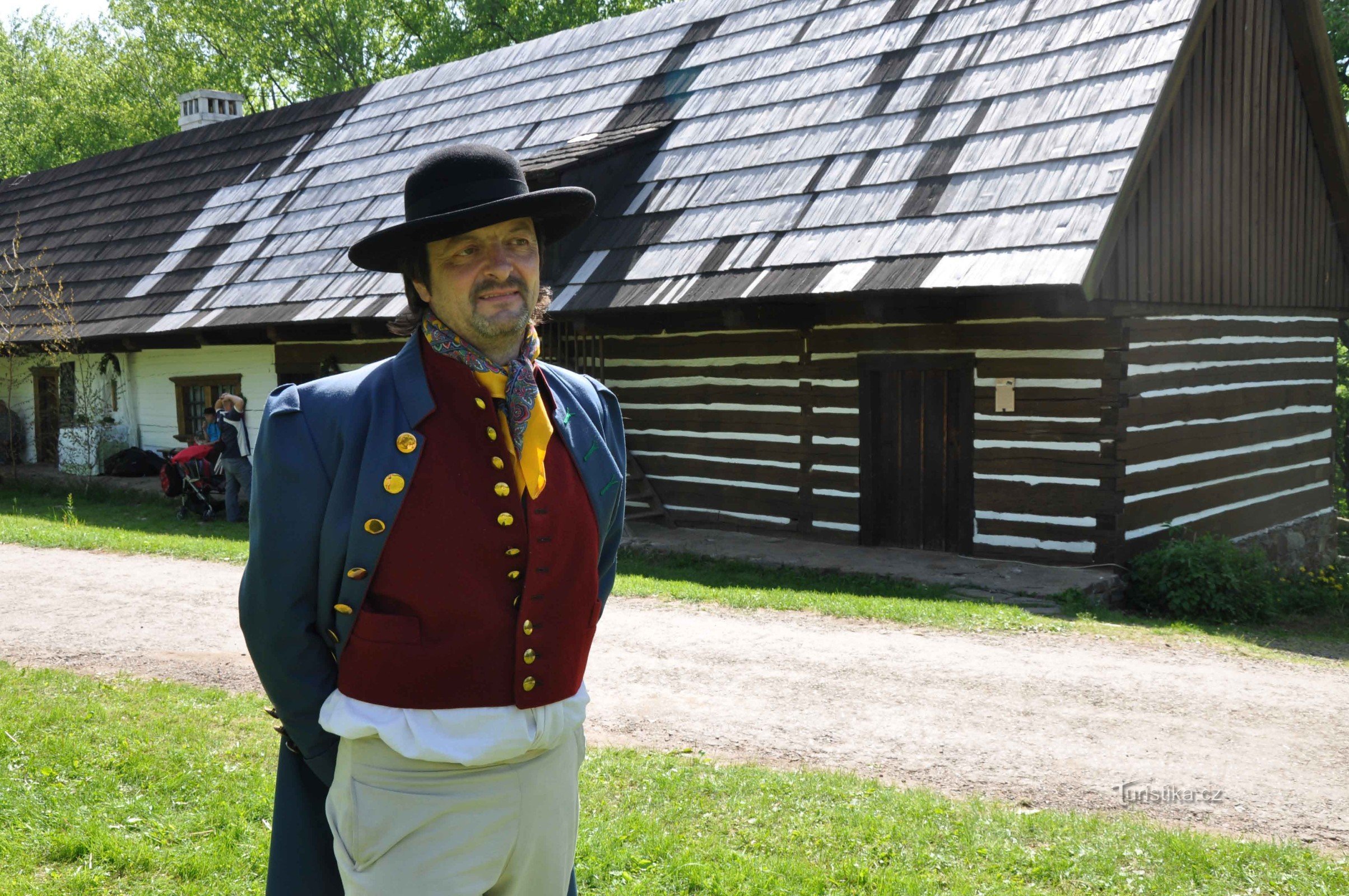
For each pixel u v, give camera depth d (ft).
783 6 46.09
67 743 16.10
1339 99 41.65
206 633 24.59
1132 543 33.55
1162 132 33.68
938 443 36.19
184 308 53.98
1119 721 18.86
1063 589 30.07
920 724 18.61
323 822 7.23
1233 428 39.22
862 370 37.35
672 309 36.70
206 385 57.16
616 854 12.70
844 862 12.68
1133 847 13.30
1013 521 34.47
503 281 6.73
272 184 59.82
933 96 37.29
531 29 101.19
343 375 6.92
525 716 6.77
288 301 48.85
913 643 24.14
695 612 27.12
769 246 36.27
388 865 6.59
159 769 15.14
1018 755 17.11
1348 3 65.16
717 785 15.10
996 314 33.12
